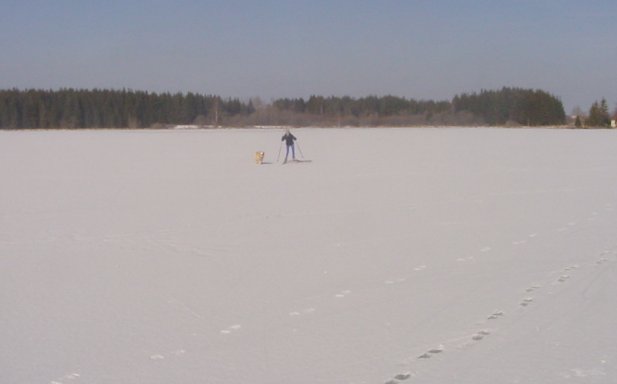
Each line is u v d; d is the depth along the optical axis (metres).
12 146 44.44
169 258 10.20
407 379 5.54
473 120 116.62
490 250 10.52
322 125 115.50
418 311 7.38
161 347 6.34
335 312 7.37
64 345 6.42
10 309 7.59
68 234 12.32
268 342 6.45
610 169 24.98
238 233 12.27
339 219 13.74
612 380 5.50
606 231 12.02
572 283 8.48
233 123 115.44
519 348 6.22
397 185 20.03
